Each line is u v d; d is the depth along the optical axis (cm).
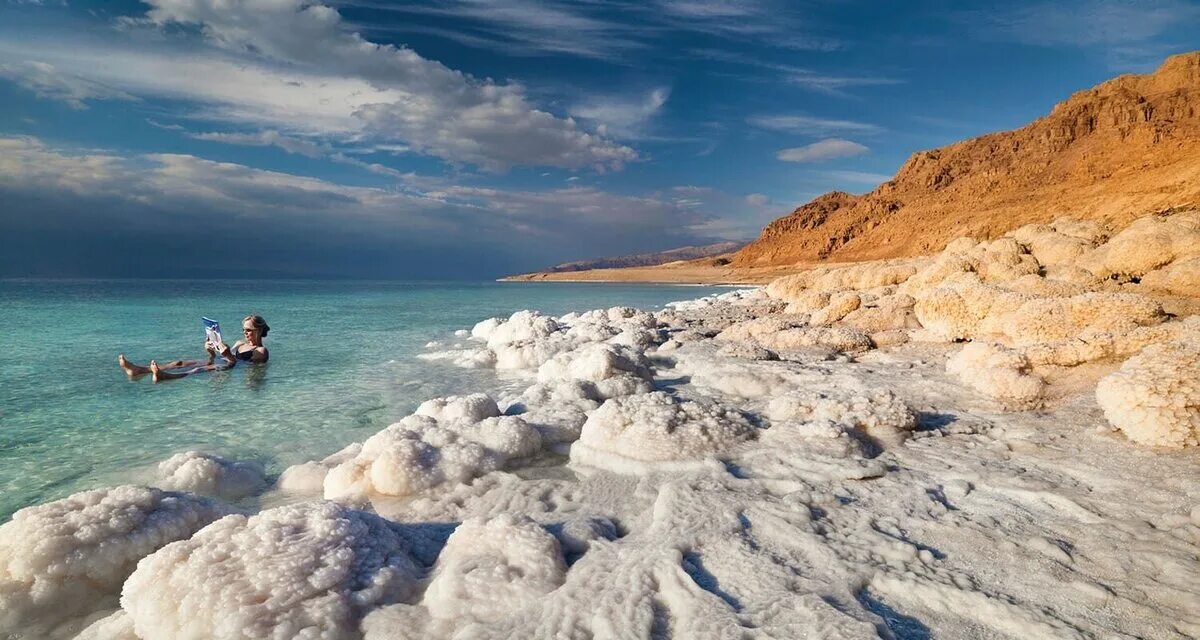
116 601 304
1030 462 457
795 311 1772
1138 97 8850
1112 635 243
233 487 478
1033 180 7900
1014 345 794
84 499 340
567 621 255
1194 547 311
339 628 259
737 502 394
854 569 300
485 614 271
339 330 1773
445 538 370
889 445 521
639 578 290
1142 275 1116
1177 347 508
